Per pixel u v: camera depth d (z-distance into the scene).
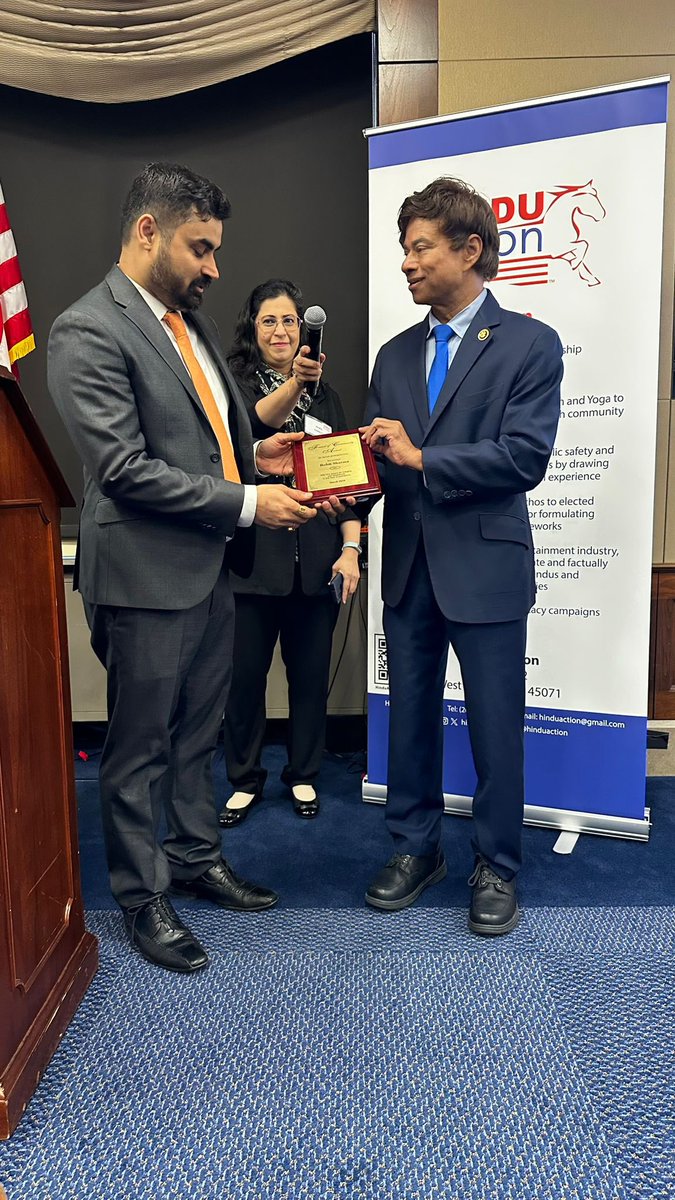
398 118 2.87
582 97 2.30
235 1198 1.20
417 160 2.50
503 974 1.76
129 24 3.03
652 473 2.36
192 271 1.70
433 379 1.94
